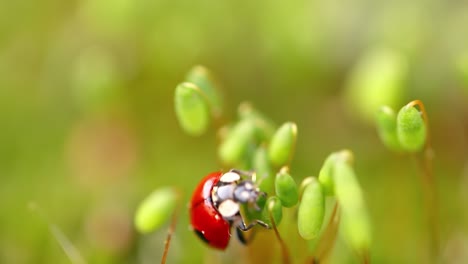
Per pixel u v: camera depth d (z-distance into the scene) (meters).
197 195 0.12
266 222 0.12
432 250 0.14
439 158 0.16
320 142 0.17
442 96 0.16
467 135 0.16
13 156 0.16
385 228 0.15
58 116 0.17
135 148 0.16
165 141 0.17
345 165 0.12
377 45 0.16
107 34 0.17
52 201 0.16
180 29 0.17
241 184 0.12
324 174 0.12
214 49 0.17
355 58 0.17
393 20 0.16
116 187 0.16
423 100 0.16
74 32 0.17
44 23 0.18
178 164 0.16
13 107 0.17
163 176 0.16
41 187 0.16
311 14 0.17
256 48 0.17
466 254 0.15
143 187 0.16
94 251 0.15
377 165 0.16
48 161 0.16
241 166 0.13
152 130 0.17
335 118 0.17
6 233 0.15
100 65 0.16
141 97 0.17
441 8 0.16
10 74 0.17
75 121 0.17
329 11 0.17
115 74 0.16
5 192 0.16
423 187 0.16
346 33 0.17
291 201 0.12
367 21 0.17
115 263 0.15
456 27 0.16
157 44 0.17
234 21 0.17
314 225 0.12
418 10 0.16
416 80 0.16
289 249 0.13
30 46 0.18
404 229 0.15
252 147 0.13
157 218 0.13
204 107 0.13
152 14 0.16
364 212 0.12
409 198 0.16
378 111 0.13
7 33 0.18
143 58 0.17
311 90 0.17
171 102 0.17
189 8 0.16
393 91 0.15
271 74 0.17
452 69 0.16
